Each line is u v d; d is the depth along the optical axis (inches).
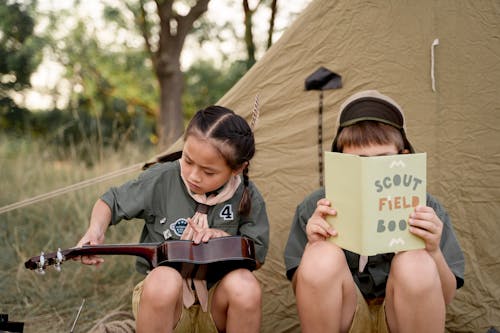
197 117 77.5
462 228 102.5
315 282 70.5
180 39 335.9
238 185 82.9
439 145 102.7
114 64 519.8
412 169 70.1
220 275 78.3
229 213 82.4
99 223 80.3
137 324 72.4
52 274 132.3
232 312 73.5
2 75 485.7
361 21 101.7
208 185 78.2
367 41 102.1
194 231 77.5
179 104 339.0
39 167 199.9
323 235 73.6
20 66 482.3
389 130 78.7
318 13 101.6
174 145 98.9
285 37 102.0
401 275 69.3
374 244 69.4
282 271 104.6
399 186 69.8
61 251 73.5
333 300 71.1
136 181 83.7
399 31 101.8
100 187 175.5
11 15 481.4
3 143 254.1
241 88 103.2
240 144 76.8
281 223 105.2
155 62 351.9
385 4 101.2
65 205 167.0
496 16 99.7
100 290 127.5
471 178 102.0
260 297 74.4
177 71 336.5
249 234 81.7
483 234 101.7
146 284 71.2
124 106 510.6
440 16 101.1
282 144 104.5
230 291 73.2
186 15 335.0
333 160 72.5
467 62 101.1
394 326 73.7
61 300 120.4
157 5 332.5
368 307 79.8
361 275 82.8
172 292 70.6
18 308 116.6
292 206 104.9
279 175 104.9
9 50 487.8
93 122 388.5
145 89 528.4
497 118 100.8
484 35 100.3
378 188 68.9
